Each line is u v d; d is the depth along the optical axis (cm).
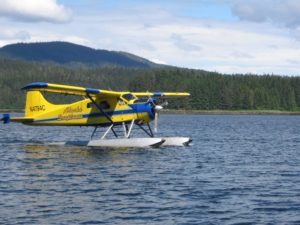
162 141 3403
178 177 2273
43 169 2470
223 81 19250
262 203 1755
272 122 10781
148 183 2106
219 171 2495
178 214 1598
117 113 3453
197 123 9350
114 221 1520
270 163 2870
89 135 5434
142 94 3719
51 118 3594
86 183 2091
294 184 2130
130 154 3086
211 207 1691
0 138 4806
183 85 18838
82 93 3366
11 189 1950
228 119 12738
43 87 3155
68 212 1611
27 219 1527
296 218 1568
